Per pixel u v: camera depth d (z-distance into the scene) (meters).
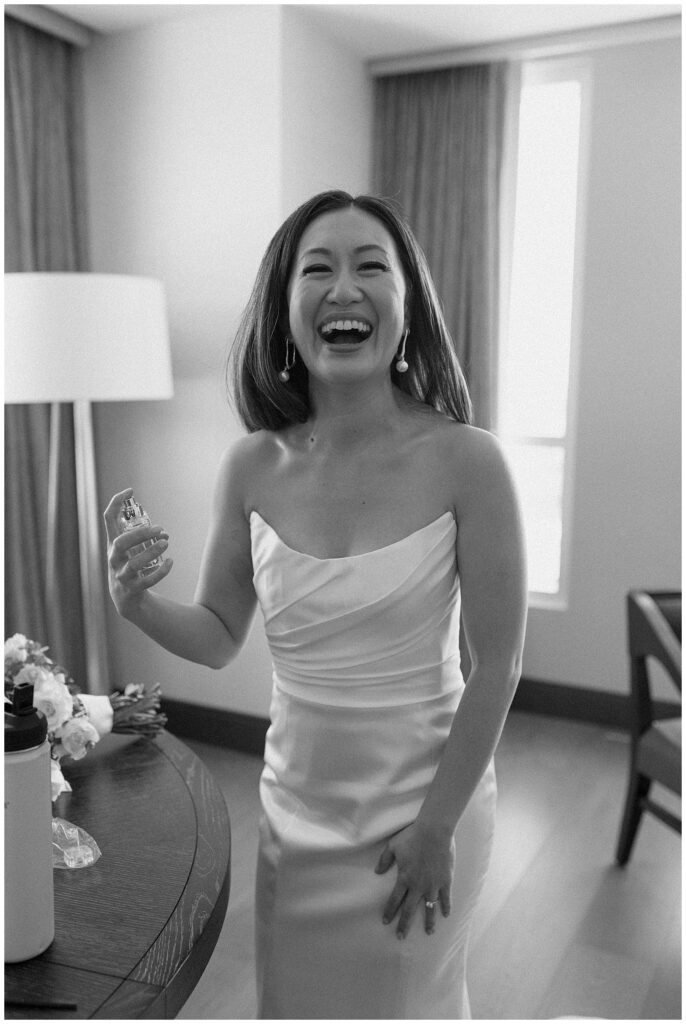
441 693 1.39
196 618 1.52
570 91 4.35
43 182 3.91
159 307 3.51
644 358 4.18
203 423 3.93
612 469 4.29
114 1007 0.95
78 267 4.11
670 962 2.52
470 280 4.29
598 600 4.36
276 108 3.64
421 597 1.34
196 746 4.02
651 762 2.91
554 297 4.46
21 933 1.02
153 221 3.97
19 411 3.91
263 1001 1.48
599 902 2.82
